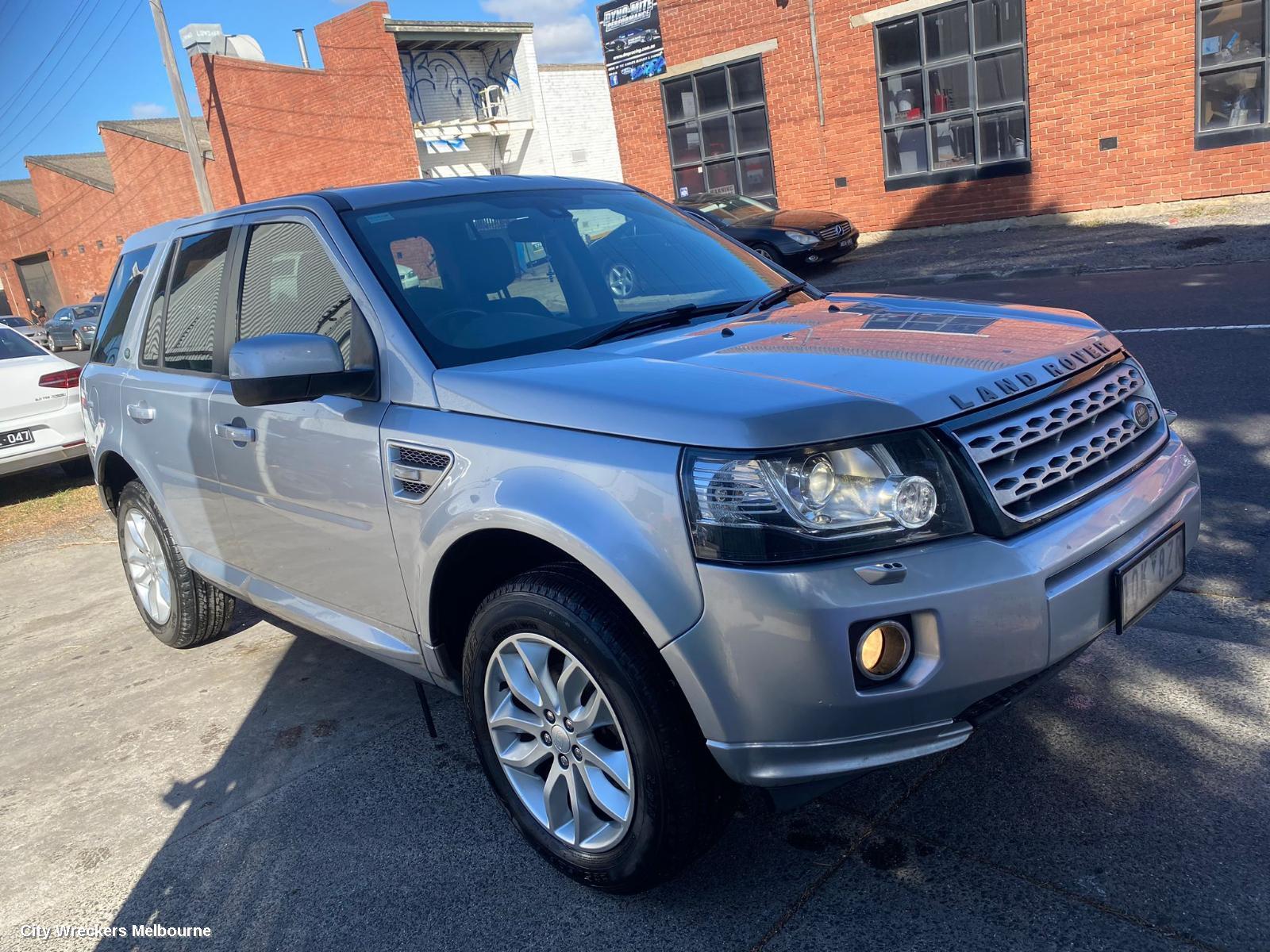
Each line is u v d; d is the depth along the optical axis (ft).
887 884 7.94
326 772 10.94
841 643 6.55
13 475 31.55
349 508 9.52
